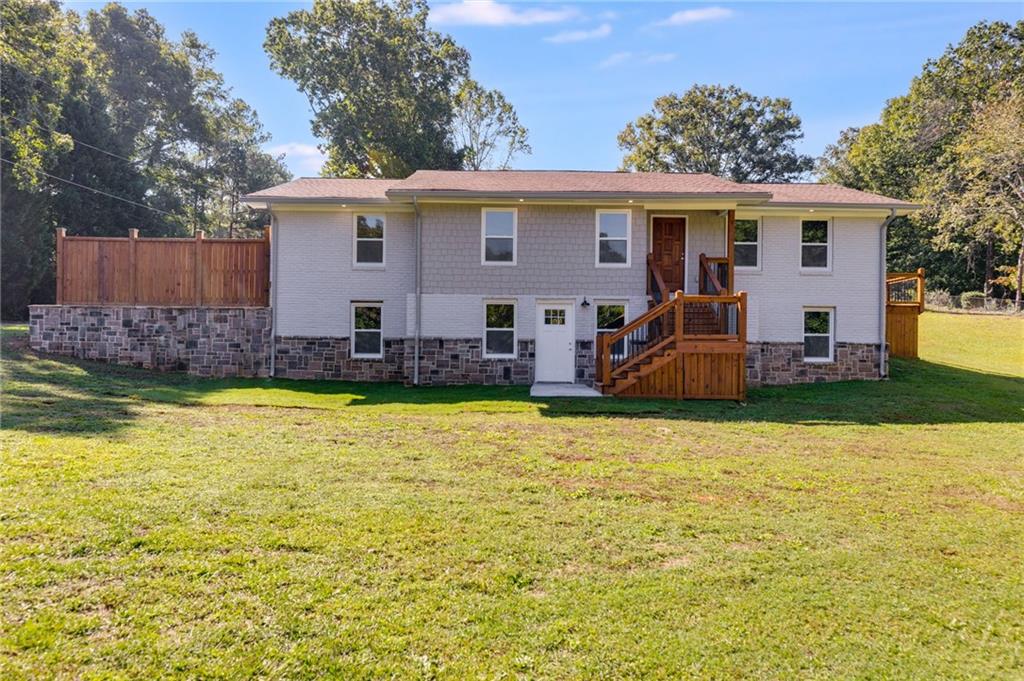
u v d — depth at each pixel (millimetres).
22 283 24594
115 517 4750
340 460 6914
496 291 15266
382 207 15562
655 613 3697
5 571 3811
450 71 35531
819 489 6375
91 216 28562
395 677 3020
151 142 38062
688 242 15961
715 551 4656
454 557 4379
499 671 3088
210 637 3260
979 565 4504
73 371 13359
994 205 30688
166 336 15383
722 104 45375
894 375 16516
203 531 4594
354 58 32875
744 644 3398
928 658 3307
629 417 10648
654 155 45594
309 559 4234
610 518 5297
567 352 15359
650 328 14414
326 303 15867
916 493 6293
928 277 38625
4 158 21844
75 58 23328
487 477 6445
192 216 41188
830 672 3166
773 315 16266
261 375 15703
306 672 3027
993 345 22047
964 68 38781
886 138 39625
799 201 15781
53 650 3076
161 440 7453
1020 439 9367
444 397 12922
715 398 13148
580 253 15273
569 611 3689
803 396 13680
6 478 5480
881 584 4164
